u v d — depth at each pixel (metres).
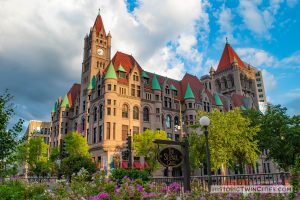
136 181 13.71
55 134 88.69
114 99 62.22
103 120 61.34
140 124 65.19
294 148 45.69
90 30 83.06
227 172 67.19
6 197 12.12
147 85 70.88
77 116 81.06
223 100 95.81
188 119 73.50
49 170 63.00
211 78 127.06
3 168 15.14
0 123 14.51
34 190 15.14
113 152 58.78
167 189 12.96
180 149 16.11
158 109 69.19
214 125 38.75
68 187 15.87
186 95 76.06
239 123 39.62
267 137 47.66
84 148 57.59
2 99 15.34
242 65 129.38
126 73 68.31
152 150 49.59
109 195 10.88
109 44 82.19
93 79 72.94
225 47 134.50
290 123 48.56
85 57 82.12
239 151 39.97
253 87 128.62
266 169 86.44
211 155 38.31
